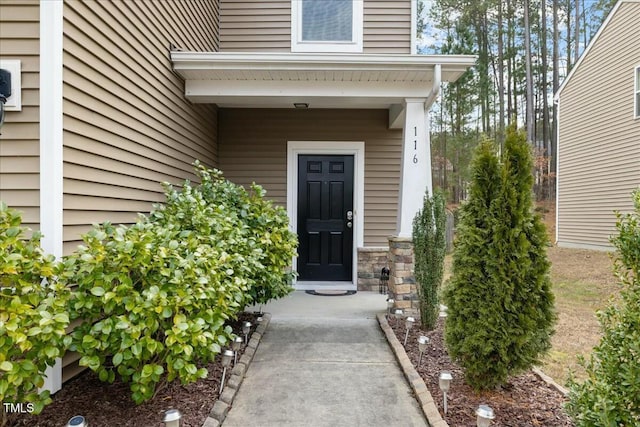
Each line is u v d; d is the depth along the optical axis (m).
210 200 3.85
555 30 16.75
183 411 2.26
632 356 1.67
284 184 5.95
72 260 2.06
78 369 2.53
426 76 4.29
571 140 11.66
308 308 4.71
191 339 2.08
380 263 5.80
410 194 4.34
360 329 3.92
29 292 1.90
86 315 2.07
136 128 3.24
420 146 4.39
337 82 4.43
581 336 4.28
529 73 15.58
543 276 2.36
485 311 2.37
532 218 2.40
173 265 2.21
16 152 2.26
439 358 3.10
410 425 2.27
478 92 16.06
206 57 3.98
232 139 5.95
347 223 5.98
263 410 2.41
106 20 2.76
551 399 2.47
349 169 5.99
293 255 4.04
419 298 3.82
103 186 2.75
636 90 8.97
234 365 2.90
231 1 5.84
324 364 3.10
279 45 5.82
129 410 2.22
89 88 2.57
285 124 5.94
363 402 2.52
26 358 1.81
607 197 10.00
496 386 2.55
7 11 2.25
